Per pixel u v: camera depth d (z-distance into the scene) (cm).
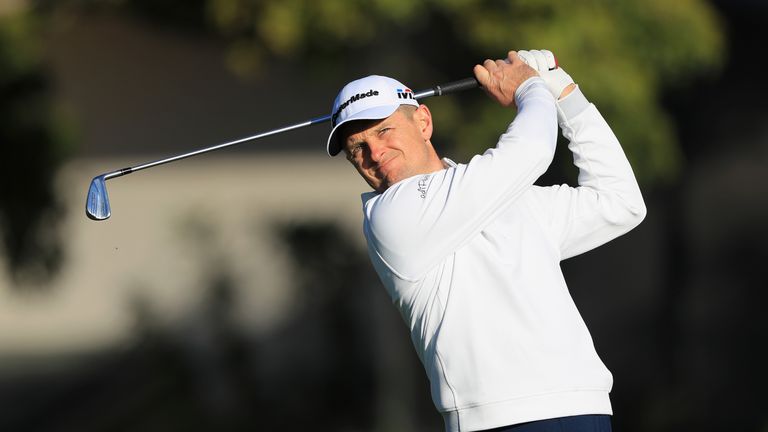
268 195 4212
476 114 3014
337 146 1212
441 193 1102
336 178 4250
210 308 3569
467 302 1082
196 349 3562
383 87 1187
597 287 4344
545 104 1169
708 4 3506
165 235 4084
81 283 4166
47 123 3306
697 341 4250
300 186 4238
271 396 3503
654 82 3164
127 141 4141
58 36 3953
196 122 4197
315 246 3575
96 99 4084
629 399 3853
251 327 3941
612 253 4369
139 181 4156
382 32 3036
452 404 1076
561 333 1072
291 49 2912
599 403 1063
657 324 4316
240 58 3014
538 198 1183
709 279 4281
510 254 1099
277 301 3984
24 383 4044
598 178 1212
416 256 1101
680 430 3700
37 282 3553
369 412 3500
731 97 4175
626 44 3041
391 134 1181
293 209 4162
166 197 4169
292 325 3903
